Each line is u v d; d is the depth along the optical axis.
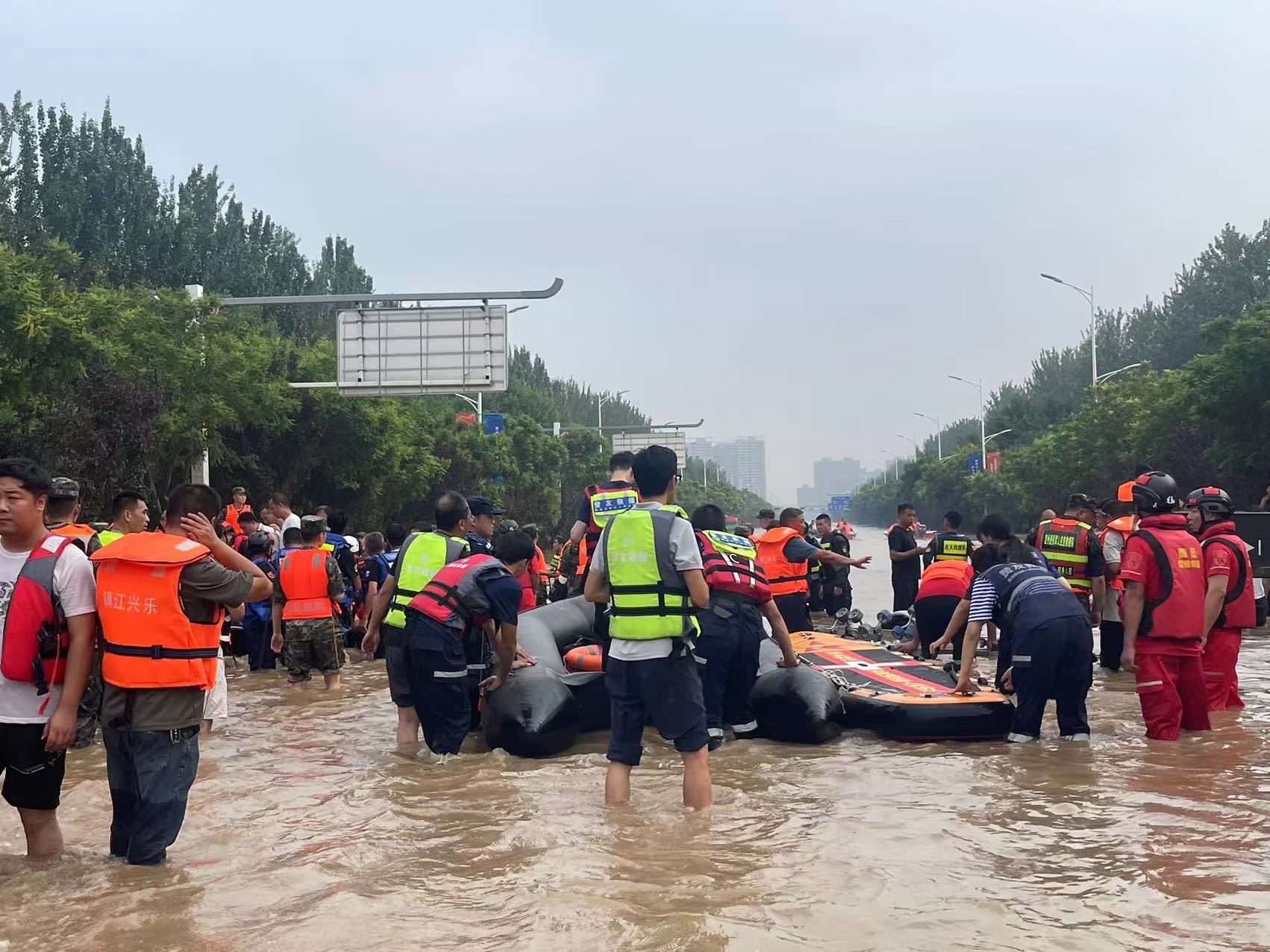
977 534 9.54
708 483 145.00
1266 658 13.63
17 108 39.84
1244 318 32.31
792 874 4.90
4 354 17.31
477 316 26.53
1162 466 39.34
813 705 8.22
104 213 39.97
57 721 5.03
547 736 8.05
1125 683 11.41
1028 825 5.76
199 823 6.05
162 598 5.10
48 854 5.34
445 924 4.30
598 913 4.38
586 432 71.81
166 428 21.55
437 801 6.55
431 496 43.91
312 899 4.65
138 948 4.12
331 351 34.47
